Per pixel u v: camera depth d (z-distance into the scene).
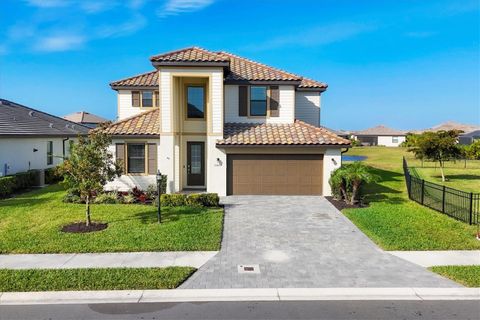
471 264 9.71
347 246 11.30
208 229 12.73
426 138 27.56
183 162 21.42
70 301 7.67
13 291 8.02
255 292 8.09
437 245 11.16
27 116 31.14
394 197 19.23
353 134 102.00
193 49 21.11
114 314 7.14
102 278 8.61
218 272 9.21
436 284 8.47
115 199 17.56
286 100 21.56
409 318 6.98
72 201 17.58
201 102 21.28
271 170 19.89
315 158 19.83
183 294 7.98
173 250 10.77
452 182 27.02
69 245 11.03
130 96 25.33
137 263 9.73
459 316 7.05
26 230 12.70
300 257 10.32
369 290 8.17
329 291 8.13
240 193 20.00
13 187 20.33
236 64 23.64
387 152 61.91
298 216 15.15
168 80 19.67
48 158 28.84
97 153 13.17
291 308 7.39
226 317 7.02
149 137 20.17
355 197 17.73
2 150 22.84
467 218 14.42
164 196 16.64
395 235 12.14
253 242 11.69
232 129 20.88
